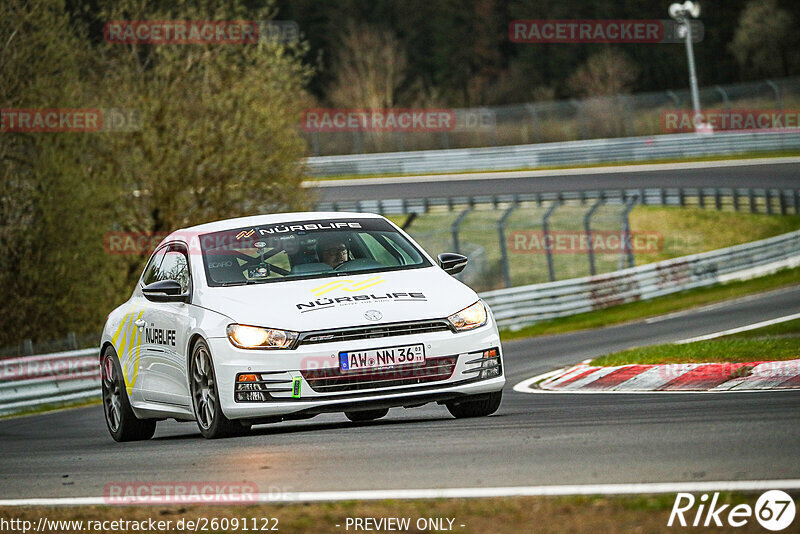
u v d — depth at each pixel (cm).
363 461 2262
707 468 1903
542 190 16275
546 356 6319
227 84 10112
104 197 9119
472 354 2794
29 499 2261
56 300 8831
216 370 2769
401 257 3119
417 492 1903
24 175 8881
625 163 18375
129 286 9688
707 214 14525
